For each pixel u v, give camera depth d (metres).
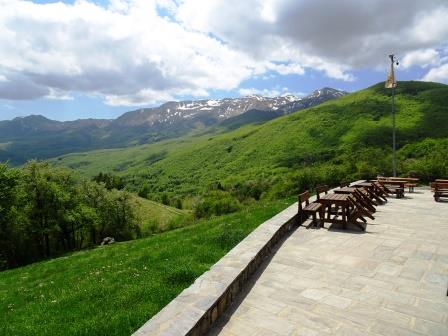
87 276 10.38
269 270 8.21
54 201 51.38
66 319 6.45
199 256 9.24
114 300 6.95
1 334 6.31
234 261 7.66
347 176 47.97
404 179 20.64
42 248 52.19
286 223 11.55
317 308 6.27
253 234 9.94
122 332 5.59
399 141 146.38
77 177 60.72
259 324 5.72
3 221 43.47
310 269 8.23
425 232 11.34
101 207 63.72
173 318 5.14
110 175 117.94
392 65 22.80
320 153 158.00
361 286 7.21
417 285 7.23
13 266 48.12
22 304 9.03
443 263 8.50
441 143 60.59
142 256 10.59
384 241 10.43
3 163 42.72
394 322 5.74
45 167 53.69
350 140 166.50
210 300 5.73
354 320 5.82
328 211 12.77
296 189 58.78
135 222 68.06
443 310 6.14
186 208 118.62
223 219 16.78
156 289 7.17
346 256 9.13
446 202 16.89
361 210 12.08
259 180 110.62
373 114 196.12
